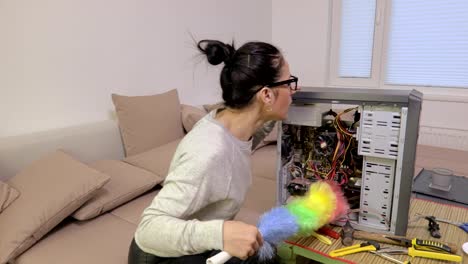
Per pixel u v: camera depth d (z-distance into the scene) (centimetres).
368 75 331
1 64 172
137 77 239
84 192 144
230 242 76
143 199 175
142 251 99
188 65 276
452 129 289
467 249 90
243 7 323
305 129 123
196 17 275
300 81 364
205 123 97
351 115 117
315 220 100
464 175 189
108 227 147
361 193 108
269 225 95
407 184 99
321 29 340
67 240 136
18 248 126
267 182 191
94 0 206
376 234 105
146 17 238
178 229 79
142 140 212
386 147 100
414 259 94
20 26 176
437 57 294
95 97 216
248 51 92
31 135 177
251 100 94
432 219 109
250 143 103
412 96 95
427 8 290
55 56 192
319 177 120
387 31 310
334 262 97
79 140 191
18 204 136
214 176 88
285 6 357
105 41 216
